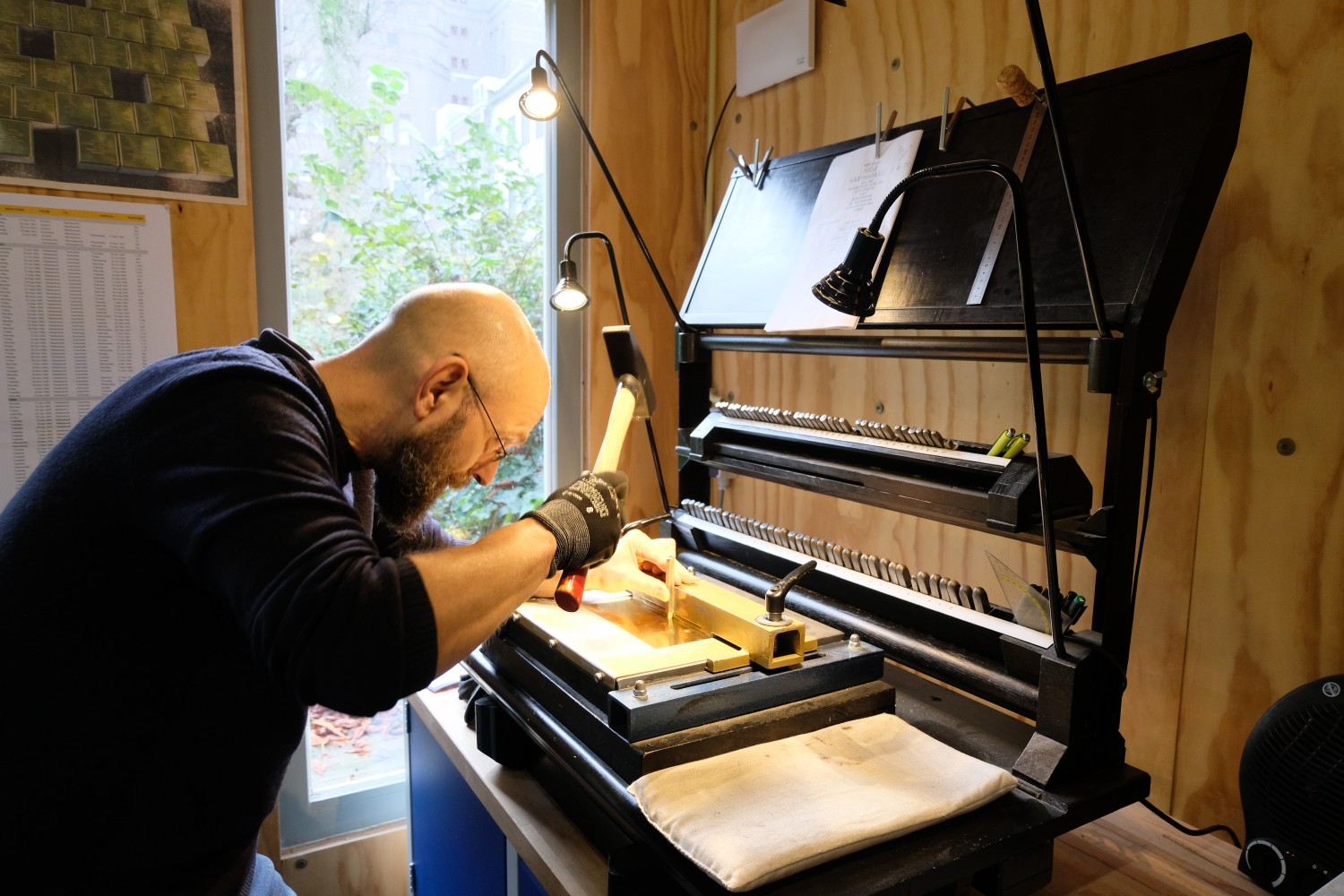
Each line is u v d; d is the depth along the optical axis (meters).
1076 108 1.16
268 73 1.64
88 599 0.79
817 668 1.08
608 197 2.02
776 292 1.50
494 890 1.25
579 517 0.98
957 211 1.26
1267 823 1.10
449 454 0.96
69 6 1.45
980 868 0.88
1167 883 1.08
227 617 0.83
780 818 0.85
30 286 1.46
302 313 1.81
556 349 2.04
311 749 1.87
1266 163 1.16
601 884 0.99
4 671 0.79
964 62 1.55
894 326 1.26
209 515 0.72
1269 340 1.17
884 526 1.74
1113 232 1.05
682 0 2.07
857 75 1.75
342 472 0.94
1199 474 1.25
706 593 1.23
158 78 1.52
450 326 0.93
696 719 0.98
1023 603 1.10
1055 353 1.08
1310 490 1.13
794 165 1.61
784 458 1.39
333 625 0.71
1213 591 1.24
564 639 1.13
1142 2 1.30
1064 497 1.07
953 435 1.60
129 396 0.81
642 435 2.13
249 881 1.00
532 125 2.02
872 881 0.82
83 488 0.78
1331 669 1.12
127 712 0.82
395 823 1.88
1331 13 1.09
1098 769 1.05
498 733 1.22
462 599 0.81
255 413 0.77
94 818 0.84
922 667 1.18
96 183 1.49
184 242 1.57
